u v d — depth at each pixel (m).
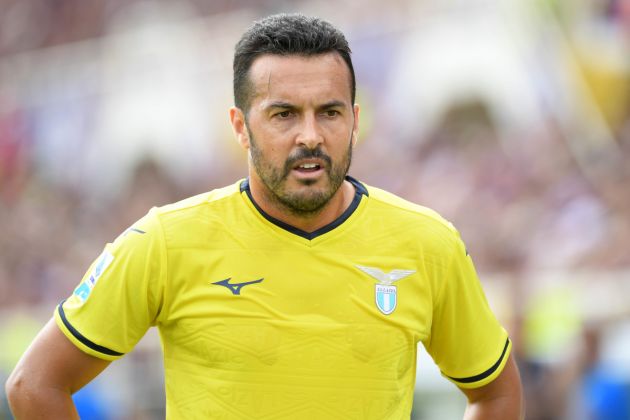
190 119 45.03
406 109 41.09
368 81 42.22
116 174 45.75
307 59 8.62
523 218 35.62
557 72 39.25
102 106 46.97
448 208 37.72
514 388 9.82
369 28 42.59
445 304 9.41
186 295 8.87
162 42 46.38
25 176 47.72
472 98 40.09
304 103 8.55
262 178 8.77
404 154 40.41
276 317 8.75
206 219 9.04
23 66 49.44
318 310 8.82
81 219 45.34
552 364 28.23
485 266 35.03
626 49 38.72
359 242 9.07
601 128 38.25
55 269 43.56
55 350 8.94
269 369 8.70
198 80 45.31
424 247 9.20
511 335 30.48
